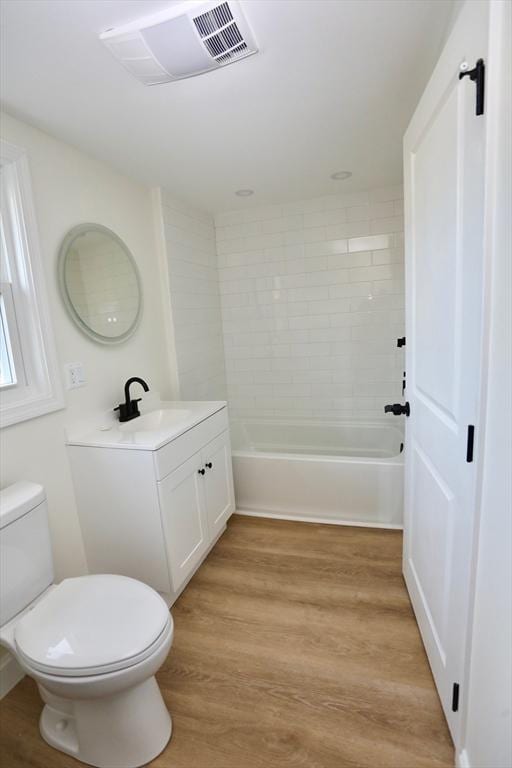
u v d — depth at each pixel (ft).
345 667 4.53
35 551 4.28
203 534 6.46
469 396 2.94
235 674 4.53
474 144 2.69
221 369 10.81
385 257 9.29
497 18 2.31
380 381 9.87
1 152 4.70
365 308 9.66
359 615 5.30
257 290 10.39
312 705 4.11
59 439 5.51
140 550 5.52
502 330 2.42
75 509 5.74
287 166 7.32
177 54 3.91
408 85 4.79
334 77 4.59
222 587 6.04
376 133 6.10
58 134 5.48
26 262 5.00
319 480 7.69
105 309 6.48
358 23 3.74
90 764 3.70
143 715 3.66
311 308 10.05
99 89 4.52
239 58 4.08
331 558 6.59
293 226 9.80
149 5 3.40
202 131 5.73
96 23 3.54
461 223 3.01
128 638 3.43
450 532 3.53
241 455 8.14
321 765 3.56
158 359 8.11
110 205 6.73
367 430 9.89
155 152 6.30
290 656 4.73
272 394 10.79
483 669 2.83
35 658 3.29
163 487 5.26
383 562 6.39
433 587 4.18
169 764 3.65
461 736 3.29
